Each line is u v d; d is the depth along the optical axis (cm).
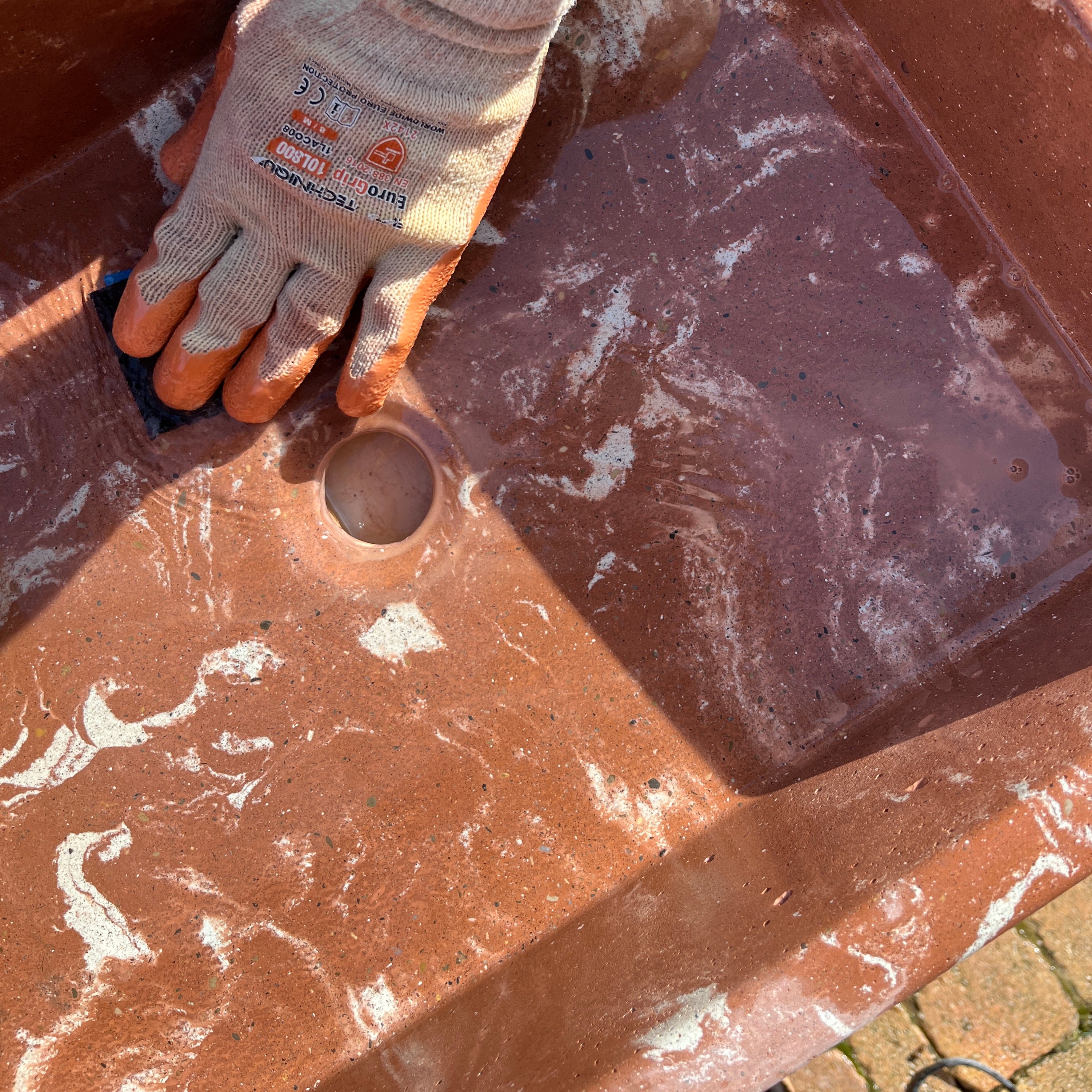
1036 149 47
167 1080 47
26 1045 47
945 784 45
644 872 49
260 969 48
